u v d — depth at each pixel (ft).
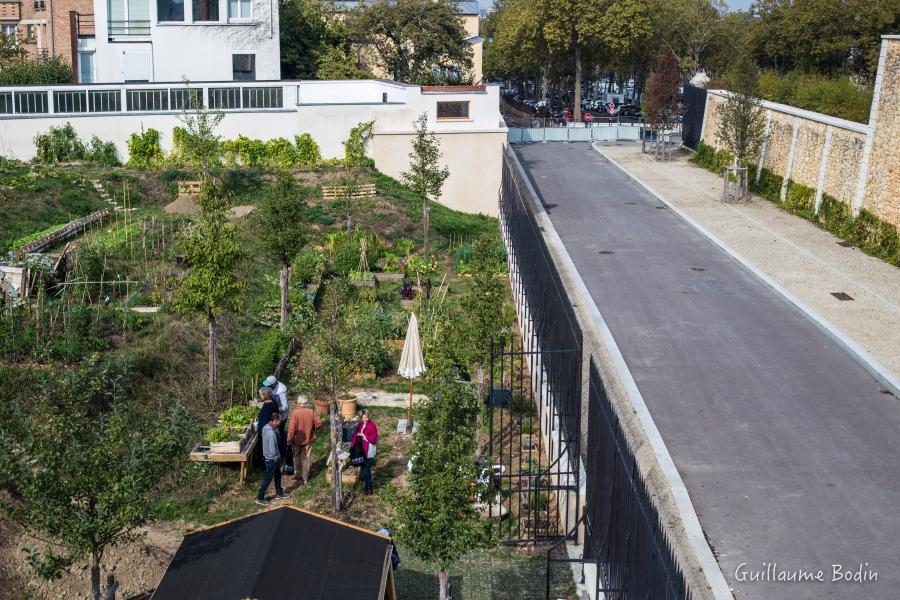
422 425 42.63
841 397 58.90
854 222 97.14
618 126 187.83
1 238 88.94
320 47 180.55
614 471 39.14
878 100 93.61
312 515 39.32
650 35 228.84
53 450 37.45
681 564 33.06
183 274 73.82
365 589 35.83
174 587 35.73
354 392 70.08
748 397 58.59
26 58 168.76
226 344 72.59
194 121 114.52
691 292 80.59
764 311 75.77
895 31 194.08
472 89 134.72
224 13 147.64
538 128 185.68
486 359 65.00
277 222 77.82
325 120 133.18
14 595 43.88
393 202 123.75
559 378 55.01
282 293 78.74
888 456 51.08
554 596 45.11
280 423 56.34
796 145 113.70
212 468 56.39
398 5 189.57
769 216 110.22
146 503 39.63
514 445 61.00
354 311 75.15
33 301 70.44
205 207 66.03
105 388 58.75
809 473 49.06
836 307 75.56
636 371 62.39
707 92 154.92
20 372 58.95
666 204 117.08
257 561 35.96
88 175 114.73
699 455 50.88
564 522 50.21
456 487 41.60
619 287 81.76
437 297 90.89
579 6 219.41
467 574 47.19
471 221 127.03
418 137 120.16
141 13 146.00
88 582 45.62
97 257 80.74
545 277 63.31
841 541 42.86
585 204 119.03
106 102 127.24
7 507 38.50
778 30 204.54
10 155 124.98
